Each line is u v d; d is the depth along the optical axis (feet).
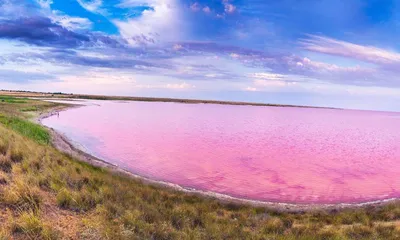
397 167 79.97
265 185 57.11
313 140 135.95
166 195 41.22
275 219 35.45
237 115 339.77
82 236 21.66
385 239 29.19
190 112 344.49
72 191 30.30
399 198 51.39
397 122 375.04
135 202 32.71
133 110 319.88
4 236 19.21
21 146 42.80
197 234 26.27
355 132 193.77
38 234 20.57
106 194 32.30
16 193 25.07
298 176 65.62
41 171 34.53
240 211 38.60
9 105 192.54
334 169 74.95
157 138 117.60
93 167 53.72
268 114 431.02
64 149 71.31
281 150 102.53
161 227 25.72
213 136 132.16
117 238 21.90
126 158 75.72
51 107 239.91
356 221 36.88
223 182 57.93
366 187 58.34
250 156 87.92
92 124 155.84
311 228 32.53
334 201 49.06
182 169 66.95
